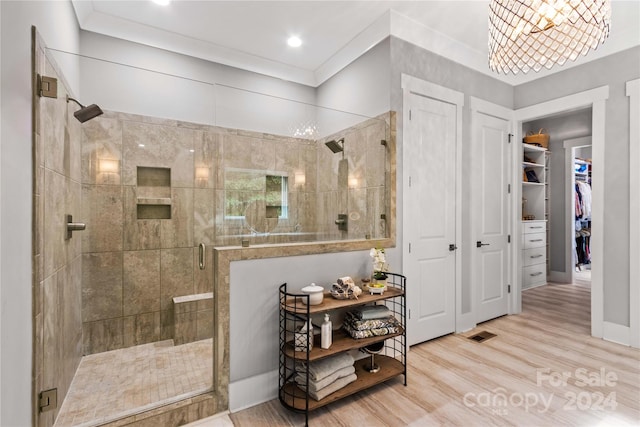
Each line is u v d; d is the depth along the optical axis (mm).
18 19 1224
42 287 1436
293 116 2807
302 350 1834
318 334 2135
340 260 2357
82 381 2045
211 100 2820
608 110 2848
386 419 1744
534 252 4906
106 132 2521
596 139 2920
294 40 2971
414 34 2730
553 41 1763
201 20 2648
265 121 2764
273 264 2053
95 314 2418
